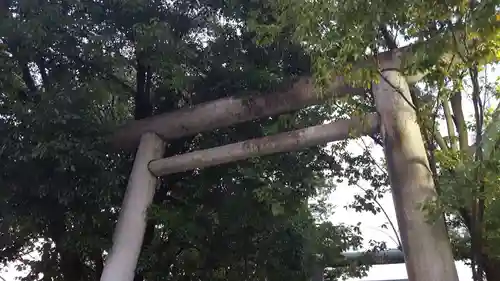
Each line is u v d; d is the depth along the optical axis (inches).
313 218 387.9
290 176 327.0
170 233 306.3
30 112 258.8
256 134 319.6
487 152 196.2
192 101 309.0
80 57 284.0
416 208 207.9
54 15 268.5
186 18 308.0
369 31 171.5
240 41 298.7
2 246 342.0
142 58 295.6
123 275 271.9
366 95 249.1
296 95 273.7
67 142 255.9
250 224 307.3
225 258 317.1
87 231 279.7
